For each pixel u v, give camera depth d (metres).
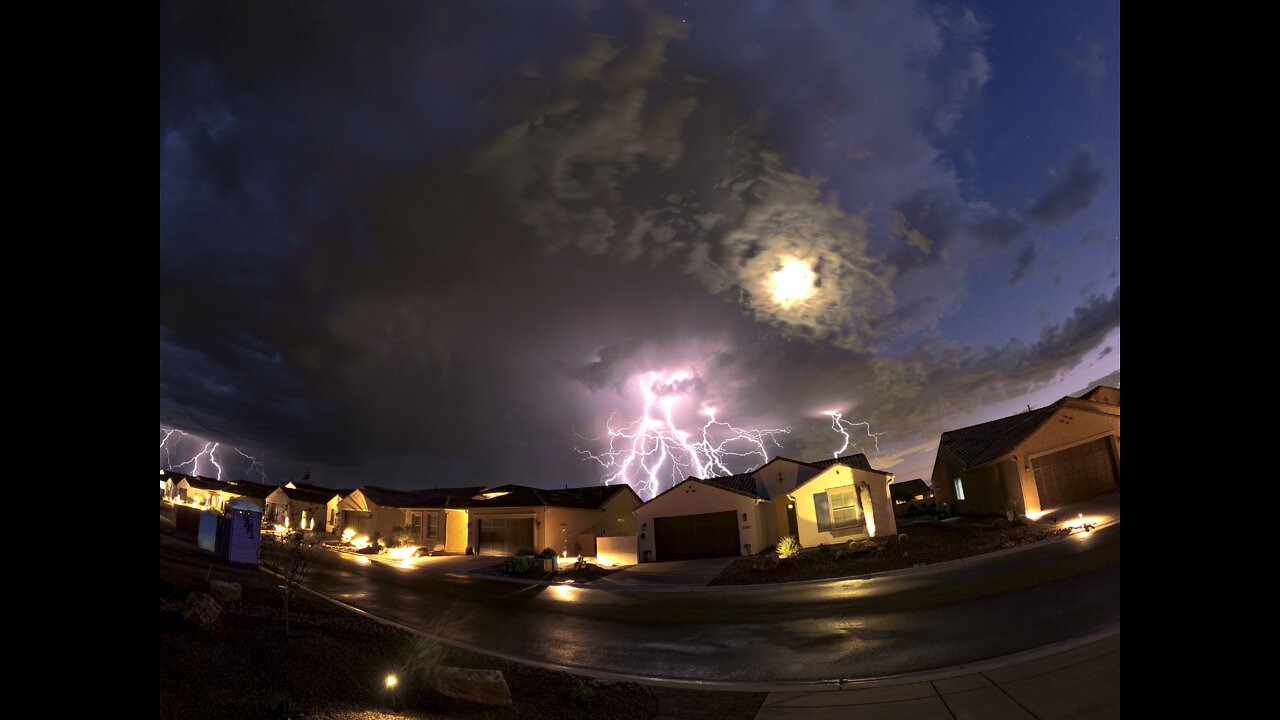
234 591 12.28
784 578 22.62
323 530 50.06
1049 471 25.20
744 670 12.09
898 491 51.00
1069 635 10.94
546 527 37.31
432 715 8.32
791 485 33.66
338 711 7.43
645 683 11.70
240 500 20.17
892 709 8.78
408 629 16.47
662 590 23.08
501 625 17.62
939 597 15.80
